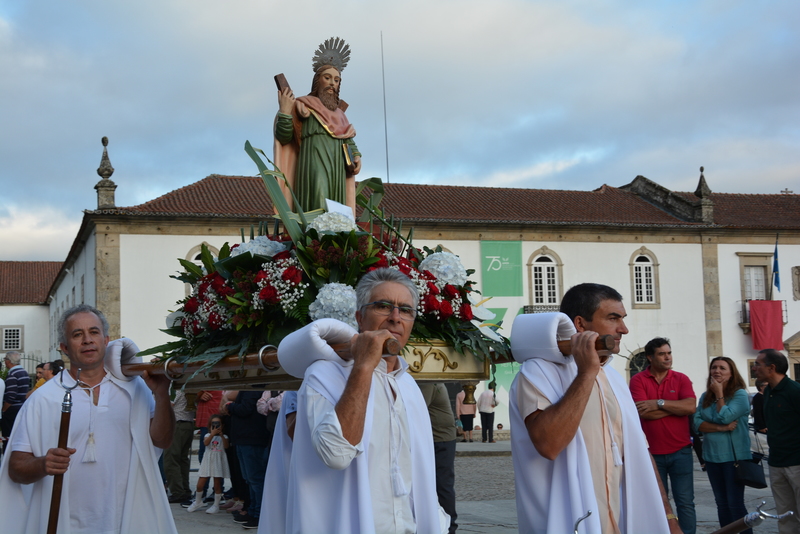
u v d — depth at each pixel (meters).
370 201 5.19
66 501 3.47
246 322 3.59
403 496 2.72
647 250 32.41
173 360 3.72
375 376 2.79
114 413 3.67
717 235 33.16
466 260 30.31
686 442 6.36
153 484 3.71
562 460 3.05
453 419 6.36
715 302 32.84
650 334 32.06
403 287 2.86
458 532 7.55
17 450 3.47
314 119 5.01
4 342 50.88
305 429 2.67
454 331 3.67
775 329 32.94
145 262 26.75
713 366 6.70
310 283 3.69
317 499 2.62
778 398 6.10
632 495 3.21
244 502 8.30
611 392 3.28
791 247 34.03
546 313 3.20
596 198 35.59
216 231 27.38
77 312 3.67
